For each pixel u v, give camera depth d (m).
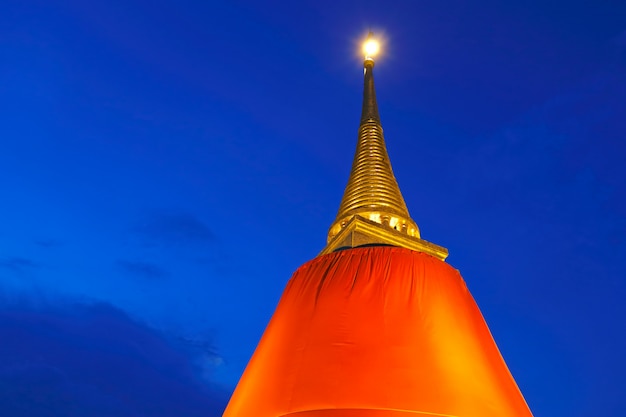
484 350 17.89
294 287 20.20
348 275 19.17
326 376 16.28
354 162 26.39
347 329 17.42
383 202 23.92
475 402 15.71
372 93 29.23
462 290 19.94
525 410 16.84
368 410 15.40
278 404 16.33
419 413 15.32
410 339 16.98
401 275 18.91
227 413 17.62
